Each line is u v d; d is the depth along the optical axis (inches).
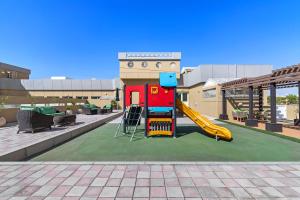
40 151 258.2
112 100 1246.3
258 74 884.6
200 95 913.5
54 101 809.5
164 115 367.2
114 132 414.0
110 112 999.6
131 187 146.3
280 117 694.5
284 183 154.1
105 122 601.6
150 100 363.6
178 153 248.5
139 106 387.5
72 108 929.5
